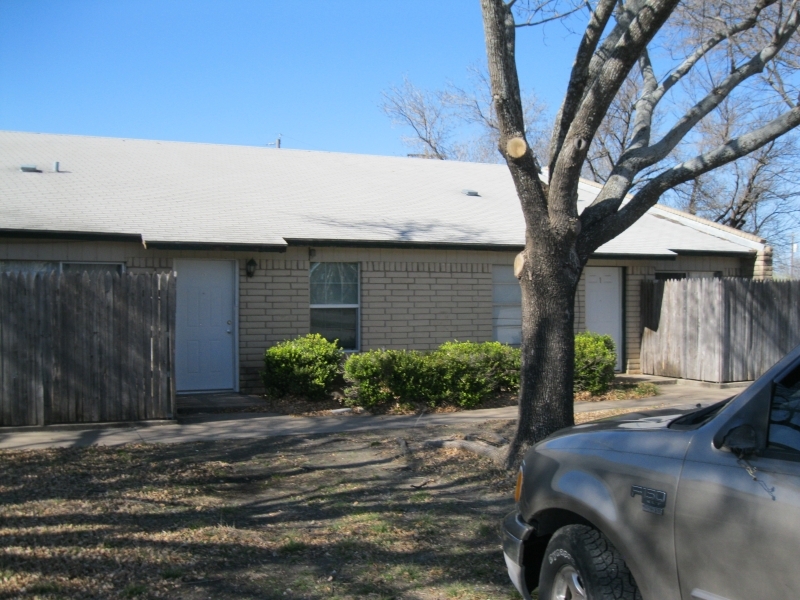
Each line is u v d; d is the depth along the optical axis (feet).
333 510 23.15
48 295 34.09
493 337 50.16
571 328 26.89
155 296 35.47
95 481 25.79
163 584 17.39
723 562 10.85
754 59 31.09
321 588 17.38
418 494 24.81
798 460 10.34
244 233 43.21
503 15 25.89
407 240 46.14
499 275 50.60
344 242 44.60
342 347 46.85
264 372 42.42
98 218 41.98
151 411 35.55
